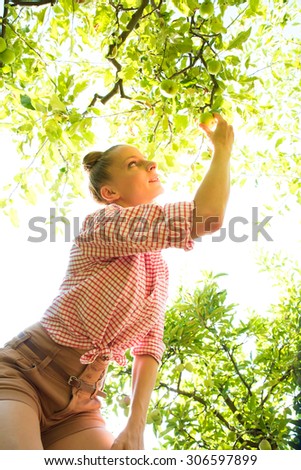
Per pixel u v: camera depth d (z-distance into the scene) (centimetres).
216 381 257
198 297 253
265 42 271
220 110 173
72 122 171
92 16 204
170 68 178
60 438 129
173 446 238
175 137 204
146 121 223
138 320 137
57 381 128
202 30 176
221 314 250
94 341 130
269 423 233
